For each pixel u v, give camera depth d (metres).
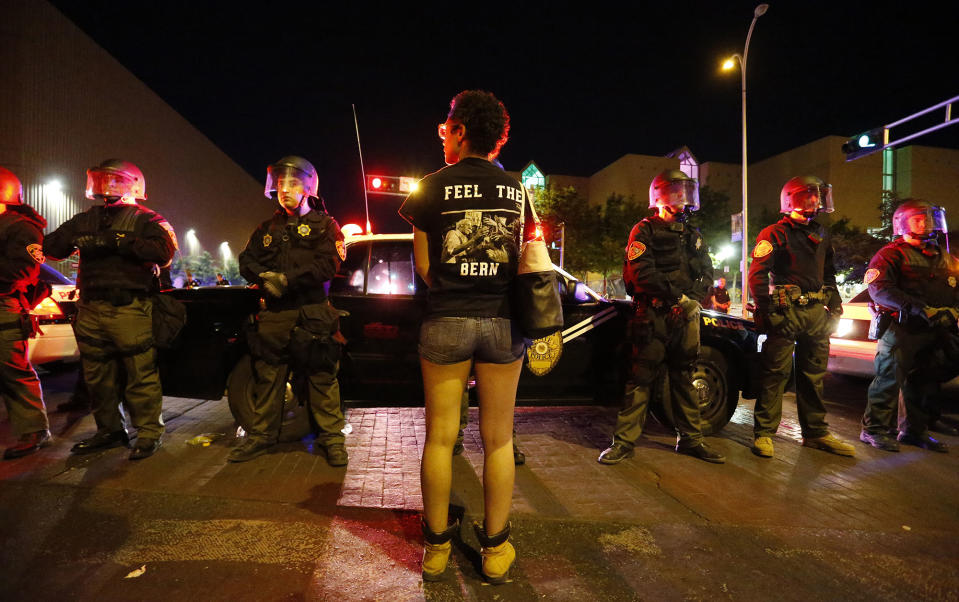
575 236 32.12
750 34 17.67
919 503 3.00
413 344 4.08
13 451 3.47
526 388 4.27
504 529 2.09
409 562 2.24
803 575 2.20
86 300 3.40
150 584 2.05
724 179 52.62
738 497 3.05
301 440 4.04
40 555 2.26
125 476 3.18
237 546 2.35
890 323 4.06
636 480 3.31
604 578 2.15
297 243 3.36
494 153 2.16
